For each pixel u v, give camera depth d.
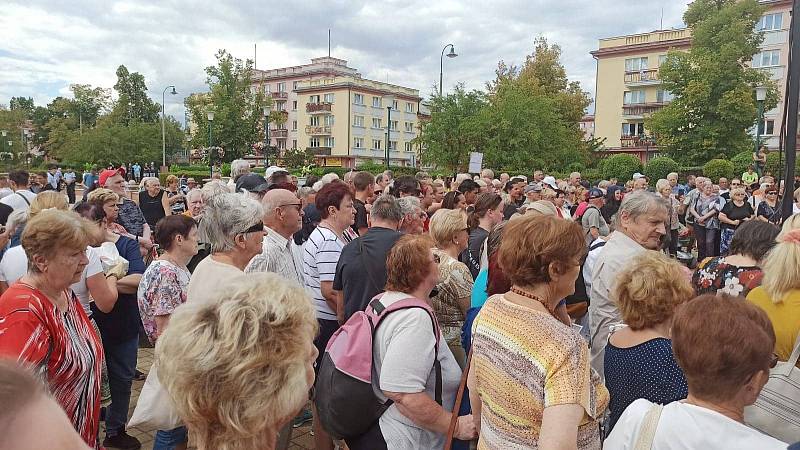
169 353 1.18
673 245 10.80
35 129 70.75
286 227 3.61
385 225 3.68
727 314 1.50
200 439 1.18
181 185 16.92
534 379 1.60
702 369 1.47
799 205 7.97
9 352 1.92
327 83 61.81
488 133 26.78
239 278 1.36
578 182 12.48
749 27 30.52
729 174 24.34
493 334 1.75
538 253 1.72
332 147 62.12
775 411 1.92
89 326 2.42
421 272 2.42
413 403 2.17
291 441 3.91
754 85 30.50
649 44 45.09
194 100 38.59
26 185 7.07
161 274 3.20
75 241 2.18
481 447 1.81
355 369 2.28
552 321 1.67
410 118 68.06
